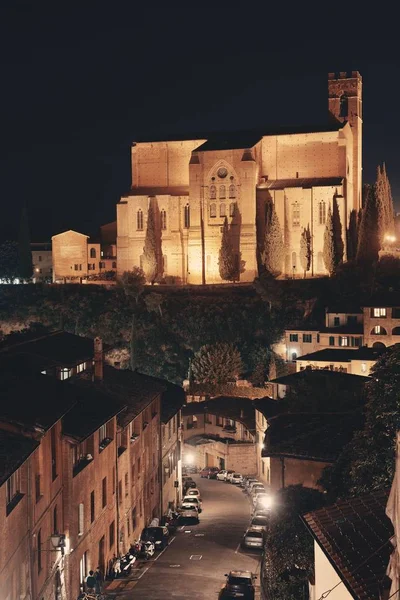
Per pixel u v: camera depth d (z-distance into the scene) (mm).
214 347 153000
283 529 51281
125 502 68938
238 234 179875
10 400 49250
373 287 165500
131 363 162000
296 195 179500
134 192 192375
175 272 186125
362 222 171375
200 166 181875
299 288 173375
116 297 183625
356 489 43938
